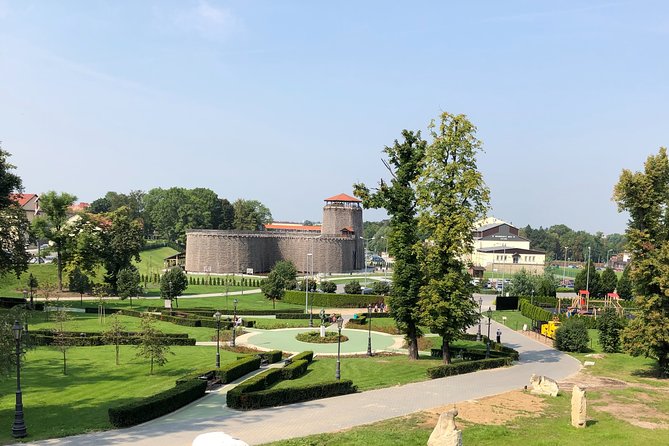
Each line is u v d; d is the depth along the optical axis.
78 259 91.62
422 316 42.75
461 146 42.66
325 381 34.59
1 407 28.56
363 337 61.19
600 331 53.53
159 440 21.88
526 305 84.31
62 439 22.19
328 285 96.50
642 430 23.67
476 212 42.75
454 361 46.12
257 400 28.28
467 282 42.59
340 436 21.52
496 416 25.77
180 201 191.12
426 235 44.78
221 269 134.75
